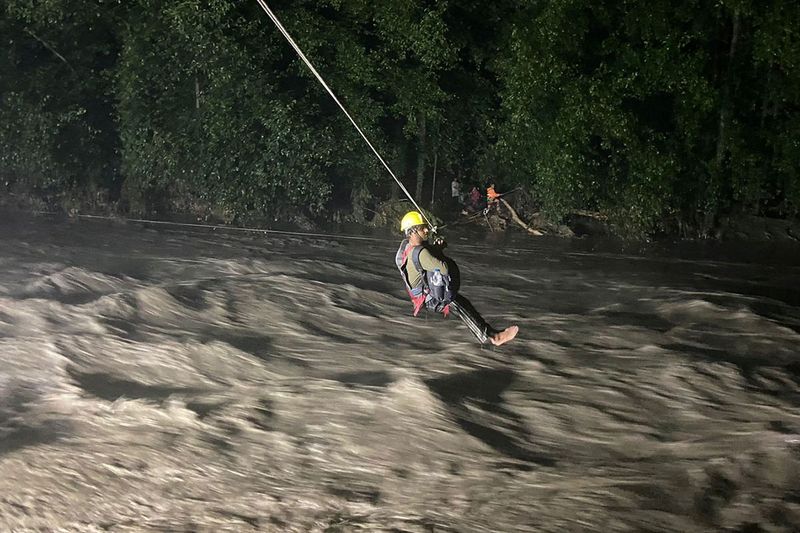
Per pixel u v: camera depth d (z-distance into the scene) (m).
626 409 9.22
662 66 19.88
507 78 21.42
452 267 8.46
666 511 6.78
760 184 21.75
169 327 12.09
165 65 22.25
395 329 12.53
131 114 22.41
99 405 9.09
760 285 16.66
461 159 24.25
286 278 14.90
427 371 10.29
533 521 6.64
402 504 6.99
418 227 8.60
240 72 21.44
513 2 22.42
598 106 20.17
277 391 9.54
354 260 18.06
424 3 21.92
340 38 21.81
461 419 8.73
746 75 21.28
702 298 14.55
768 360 11.25
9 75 22.56
